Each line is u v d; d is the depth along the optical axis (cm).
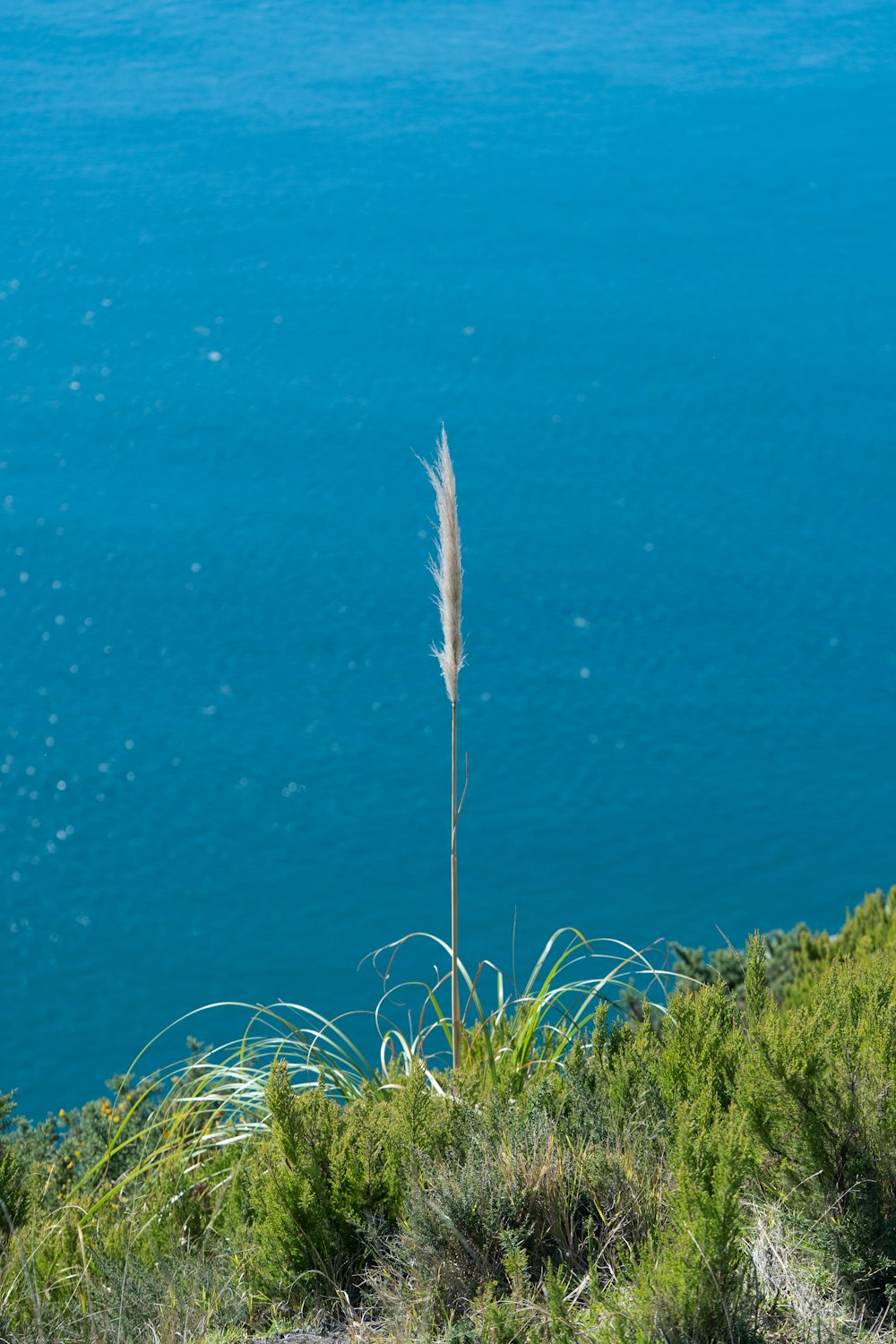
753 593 11212
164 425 14662
